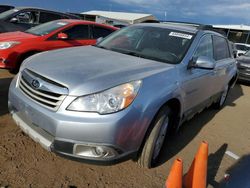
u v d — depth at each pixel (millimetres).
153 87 2998
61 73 2859
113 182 3082
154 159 3342
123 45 4211
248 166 2238
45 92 2793
